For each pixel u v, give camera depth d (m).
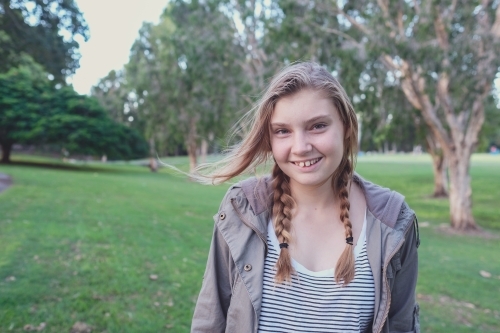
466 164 14.45
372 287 1.30
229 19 18.44
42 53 12.41
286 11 12.67
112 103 42.28
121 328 3.90
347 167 1.38
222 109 22.86
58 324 3.87
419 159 52.06
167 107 28.27
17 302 4.21
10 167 23.39
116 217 9.34
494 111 17.78
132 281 5.12
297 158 1.26
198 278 5.54
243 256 1.33
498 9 12.12
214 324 1.40
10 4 10.76
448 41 11.88
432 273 7.54
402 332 1.41
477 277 7.63
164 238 7.84
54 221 8.15
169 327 4.03
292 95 1.25
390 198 1.37
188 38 19.89
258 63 18.50
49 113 29.97
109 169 33.69
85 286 4.80
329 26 12.87
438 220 16.45
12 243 6.21
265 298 1.30
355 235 1.34
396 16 12.07
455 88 12.50
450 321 5.13
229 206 1.40
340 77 12.94
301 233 1.35
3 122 27.64
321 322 1.27
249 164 1.44
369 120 13.92
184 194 17.55
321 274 1.29
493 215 18.81
